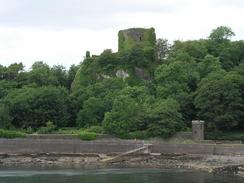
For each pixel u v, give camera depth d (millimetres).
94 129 142375
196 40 196125
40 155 131000
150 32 198625
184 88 158625
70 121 157750
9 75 186375
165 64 172625
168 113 139125
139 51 184125
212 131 142375
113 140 135625
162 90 157875
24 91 158500
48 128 143750
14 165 120938
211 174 103500
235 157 122062
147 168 114250
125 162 125438
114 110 141625
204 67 169875
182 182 92375
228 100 140875
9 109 150250
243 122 146750
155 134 137750
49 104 152750
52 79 184625
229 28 199125
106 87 166750
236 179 96125
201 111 144250
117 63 183375
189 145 129125
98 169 112625
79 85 176000
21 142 134000
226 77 145000
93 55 188250
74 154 131125
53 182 92875
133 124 140375
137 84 176750
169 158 125500
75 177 99250
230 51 186375
